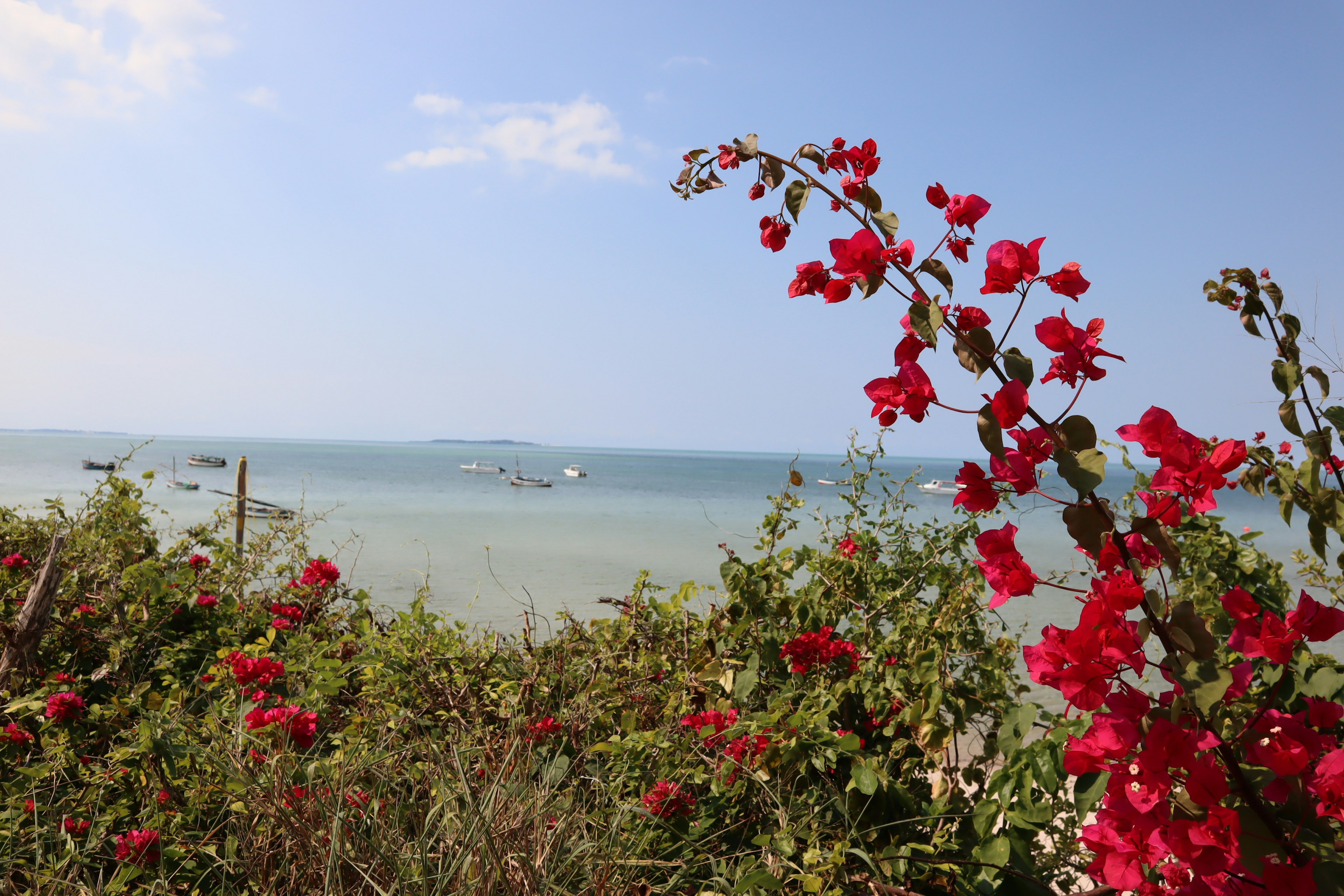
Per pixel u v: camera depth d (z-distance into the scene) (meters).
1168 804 1.38
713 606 3.68
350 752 2.86
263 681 3.13
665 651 3.98
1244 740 1.40
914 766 2.84
